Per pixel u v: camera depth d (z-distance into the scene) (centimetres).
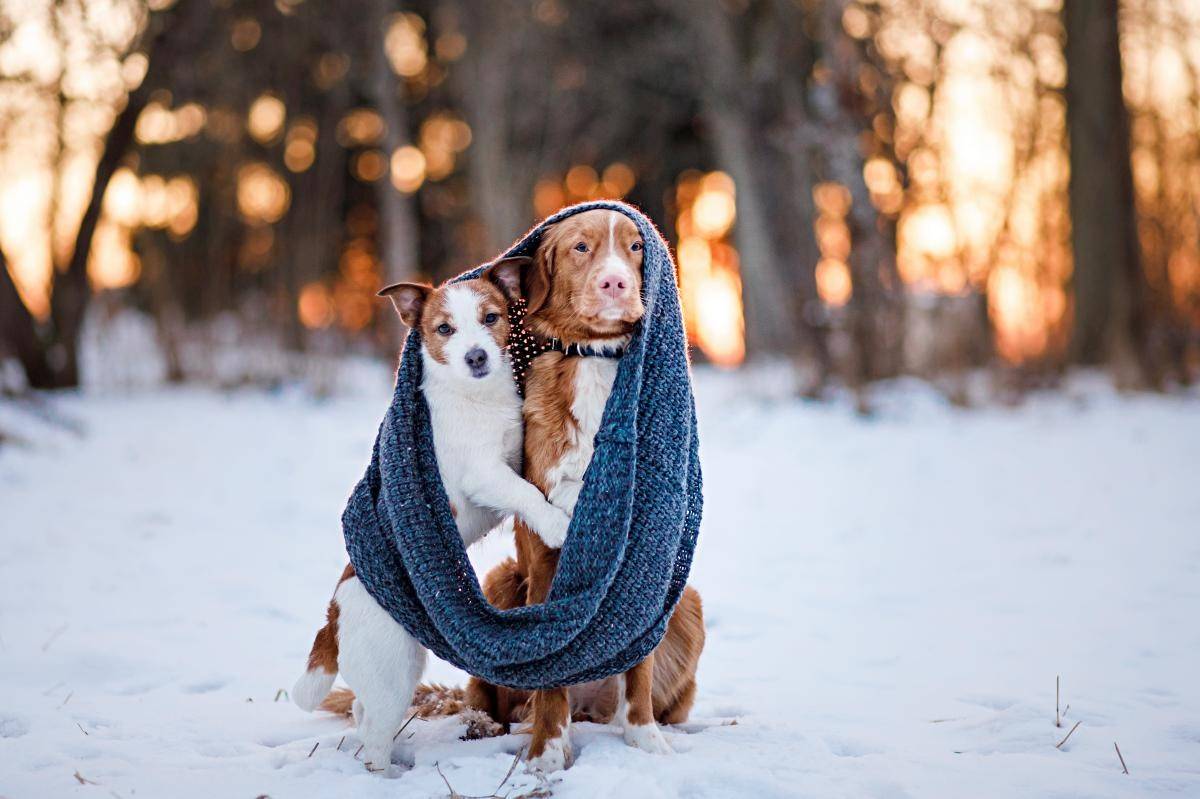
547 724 350
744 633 548
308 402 1834
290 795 321
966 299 1680
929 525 818
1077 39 2017
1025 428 1383
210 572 674
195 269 2403
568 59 2661
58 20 1758
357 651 351
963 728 390
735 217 2408
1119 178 2011
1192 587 590
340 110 2403
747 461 1222
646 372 367
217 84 2233
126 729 390
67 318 1892
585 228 370
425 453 364
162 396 1903
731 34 2277
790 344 2180
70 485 992
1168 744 365
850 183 1634
